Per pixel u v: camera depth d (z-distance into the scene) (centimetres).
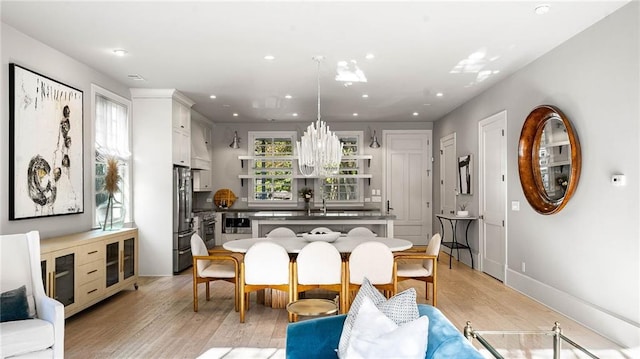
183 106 671
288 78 552
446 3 332
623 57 337
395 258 426
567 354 275
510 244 543
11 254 296
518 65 496
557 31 390
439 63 487
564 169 417
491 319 410
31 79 396
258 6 336
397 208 934
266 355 325
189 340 357
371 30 386
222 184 937
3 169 367
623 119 338
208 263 472
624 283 339
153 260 616
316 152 491
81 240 411
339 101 701
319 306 298
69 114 455
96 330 382
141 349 337
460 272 642
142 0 326
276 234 549
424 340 172
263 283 403
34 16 355
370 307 191
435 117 872
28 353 255
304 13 349
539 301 468
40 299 293
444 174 847
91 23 370
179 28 381
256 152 940
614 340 345
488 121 611
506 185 552
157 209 615
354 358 174
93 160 505
